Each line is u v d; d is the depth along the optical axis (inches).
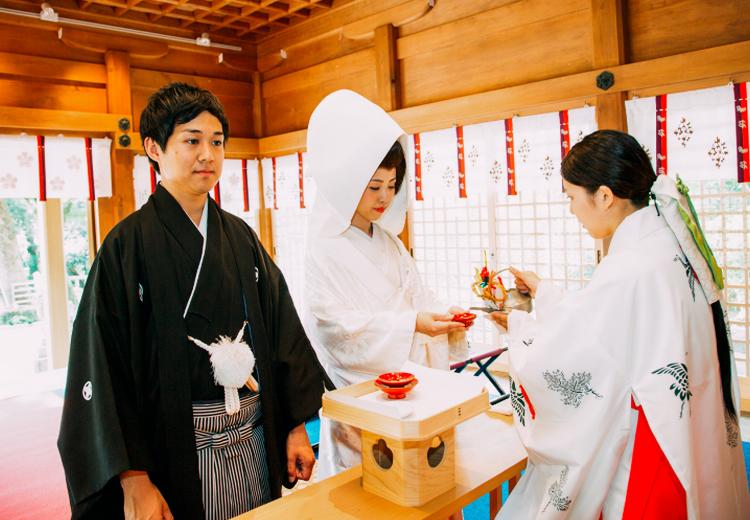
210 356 55.0
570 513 53.4
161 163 57.1
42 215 214.4
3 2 180.7
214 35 231.6
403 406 47.4
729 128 129.3
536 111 161.0
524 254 180.5
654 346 50.2
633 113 141.6
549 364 52.4
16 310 218.7
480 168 175.3
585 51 151.6
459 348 80.7
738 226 145.7
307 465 62.4
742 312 148.0
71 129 192.1
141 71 213.0
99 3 197.5
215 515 55.1
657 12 139.1
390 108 195.2
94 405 50.2
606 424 51.1
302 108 233.5
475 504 110.9
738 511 58.7
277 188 246.1
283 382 63.3
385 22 195.2
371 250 75.9
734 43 126.0
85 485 49.4
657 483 50.1
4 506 121.3
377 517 46.8
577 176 56.1
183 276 55.3
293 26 228.2
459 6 177.0
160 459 53.1
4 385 205.9
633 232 53.6
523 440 54.7
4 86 182.2
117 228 55.5
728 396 59.5
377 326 68.3
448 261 201.0
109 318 52.5
